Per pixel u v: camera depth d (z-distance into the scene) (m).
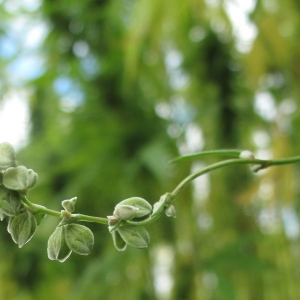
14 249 0.36
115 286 0.37
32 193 0.37
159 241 0.37
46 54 0.39
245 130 0.37
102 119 0.37
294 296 0.35
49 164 0.37
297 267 0.36
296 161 0.18
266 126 0.37
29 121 0.40
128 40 0.33
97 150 0.36
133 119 0.37
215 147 0.36
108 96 0.37
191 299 0.36
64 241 0.17
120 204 0.17
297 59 0.34
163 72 0.37
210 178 0.37
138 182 0.36
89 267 0.34
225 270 0.36
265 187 0.33
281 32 0.33
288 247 0.35
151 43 0.35
